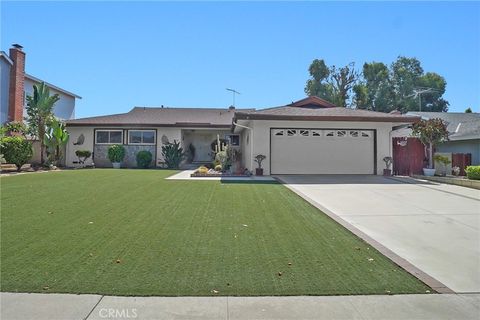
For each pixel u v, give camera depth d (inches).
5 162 676.1
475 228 270.8
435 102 1969.7
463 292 160.7
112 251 205.8
